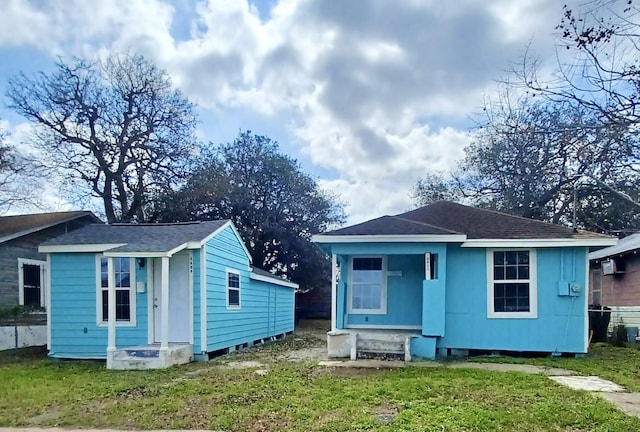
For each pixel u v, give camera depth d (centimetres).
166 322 978
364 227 1098
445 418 529
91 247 1107
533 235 1059
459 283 1079
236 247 1334
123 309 1107
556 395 635
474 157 2502
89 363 1038
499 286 1073
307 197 2725
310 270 2692
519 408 571
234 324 1292
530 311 1052
